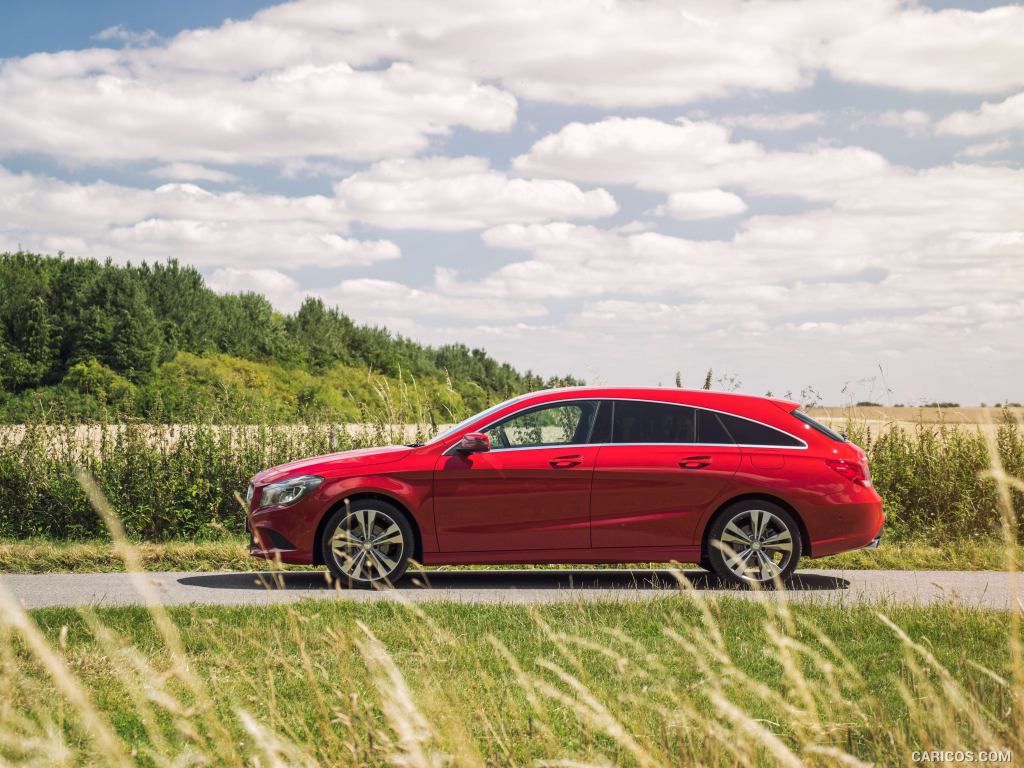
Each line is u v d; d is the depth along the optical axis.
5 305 53.62
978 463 13.08
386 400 14.24
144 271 63.66
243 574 10.47
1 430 14.06
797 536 9.36
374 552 9.34
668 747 4.09
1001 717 4.46
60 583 9.73
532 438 9.48
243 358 58.47
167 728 4.79
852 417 14.27
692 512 9.31
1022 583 9.87
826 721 4.77
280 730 4.59
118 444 13.29
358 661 5.69
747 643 6.64
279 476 9.45
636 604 7.79
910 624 7.10
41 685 5.28
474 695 4.73
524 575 10.47
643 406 9.56
